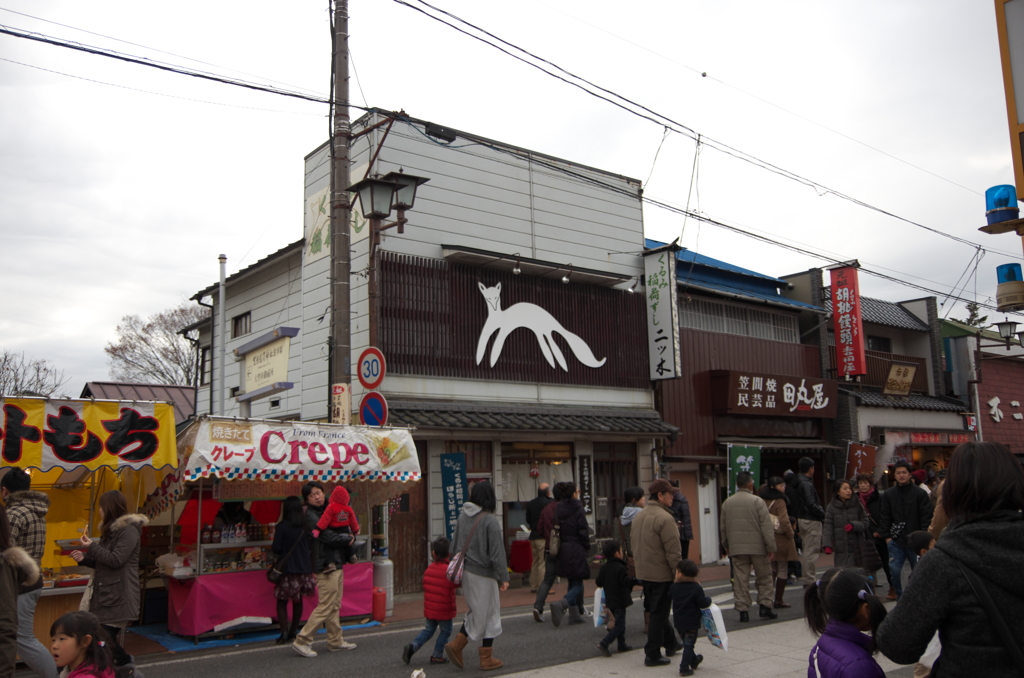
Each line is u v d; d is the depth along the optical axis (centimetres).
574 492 1000
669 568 736
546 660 770
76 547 864
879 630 286
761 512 941
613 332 1667
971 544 267
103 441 771
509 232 1537
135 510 979
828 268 2203
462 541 736
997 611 256
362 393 1323
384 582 1066
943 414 2447
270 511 1046
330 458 917
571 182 1666
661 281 1711
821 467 2131
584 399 1591
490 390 1445
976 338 2547
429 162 1442
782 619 953
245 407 1778
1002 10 852
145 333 3331
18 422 729
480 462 1423
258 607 902
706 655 773
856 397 2131
